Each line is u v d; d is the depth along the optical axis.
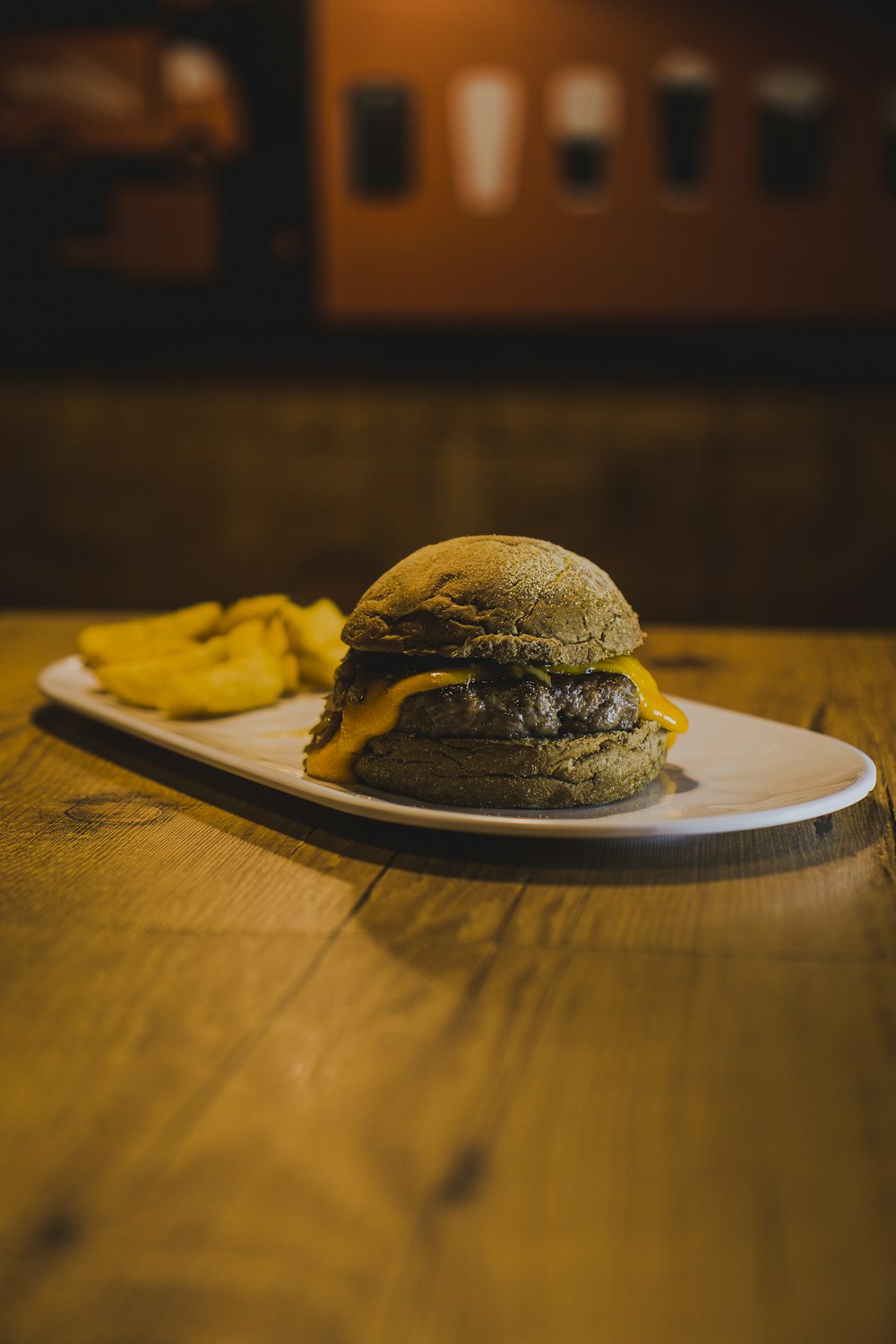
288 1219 0.34
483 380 1.89
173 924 0.47
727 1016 0.42
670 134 1.78
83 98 1.84
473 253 1.84
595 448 1.90
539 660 0.55
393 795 0.56
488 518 1.94
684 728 0.59
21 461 1.99
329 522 1.97
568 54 1.77
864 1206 0.35
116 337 1.92
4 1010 0.42
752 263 1.81
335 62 1.80
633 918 0.47
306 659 0.73
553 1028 0.41
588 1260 0.33
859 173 1.78
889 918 0.47
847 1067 0.39
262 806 0.58
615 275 1.83
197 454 1.96
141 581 2.02
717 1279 0.32
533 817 0.54
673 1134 0.37
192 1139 0.37
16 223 1.89
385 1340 0.30
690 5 1.75
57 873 0.51
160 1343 0.30
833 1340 0.30
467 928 0.47
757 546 1.91
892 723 0.70
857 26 1.74
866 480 1.87
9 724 0.72
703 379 1.86
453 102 1.79
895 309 1.81
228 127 1.83
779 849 0.53
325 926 0.47
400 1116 0.37
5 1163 0.36
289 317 1.89
